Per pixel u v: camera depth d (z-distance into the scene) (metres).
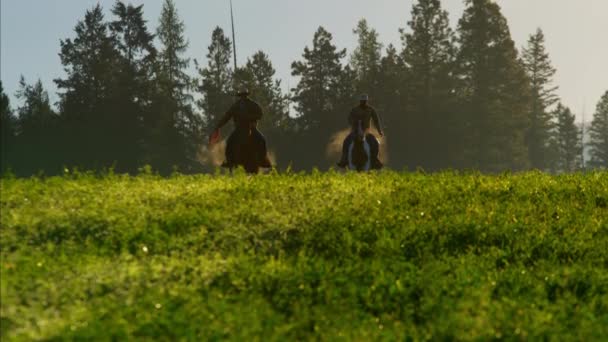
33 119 152.12
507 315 16.11
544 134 199.75
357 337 15.10
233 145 34.78
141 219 22.56
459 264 20.52
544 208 26.98
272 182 27.89
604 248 23.12
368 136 40.75
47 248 20.33
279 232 22.05
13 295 16.28
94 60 151.88
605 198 28.86
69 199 24.38
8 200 24.05
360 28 174.62
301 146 153.62
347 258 20.80
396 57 170.38
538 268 21.12
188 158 147.38
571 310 17.28
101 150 143.25
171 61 154.12
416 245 22.00
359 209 24.48
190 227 22.14
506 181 30.88
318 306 16.92
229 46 154.38
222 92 152.12
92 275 17.41
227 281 18.05
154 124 146.88
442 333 15.33
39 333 14.58
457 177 32.28
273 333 15.03
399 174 33.72
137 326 14.84
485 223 23.98
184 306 16.00
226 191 26.25
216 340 14.45
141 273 17.66
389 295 17.81
